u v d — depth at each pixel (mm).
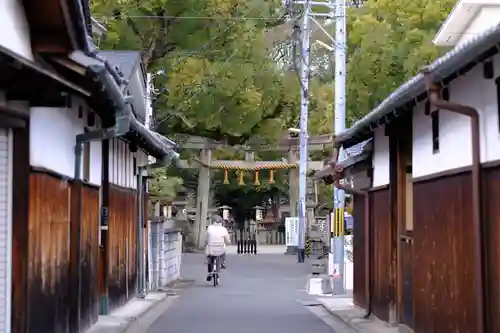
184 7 26078
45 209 9430
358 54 25344
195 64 27719
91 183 12758
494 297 8219
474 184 8570
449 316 9734
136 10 25281
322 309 17656
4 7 7527
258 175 44500
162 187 33219
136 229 19141
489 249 8359
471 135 8789
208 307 18062
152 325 14547
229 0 27188
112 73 9273
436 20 24125
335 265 20328
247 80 29297
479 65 8500
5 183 8273
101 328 12852
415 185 11672
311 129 40625
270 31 32812
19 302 8367
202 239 46281
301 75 32875
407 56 24281
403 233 13039
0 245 8234
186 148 41375
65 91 8156
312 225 45938
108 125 11984
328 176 18641
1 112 7879
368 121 12219
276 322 15203
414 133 11727
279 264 34906
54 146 9867
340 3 19719
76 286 11266
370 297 15094
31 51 8359
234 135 31938
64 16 8125
